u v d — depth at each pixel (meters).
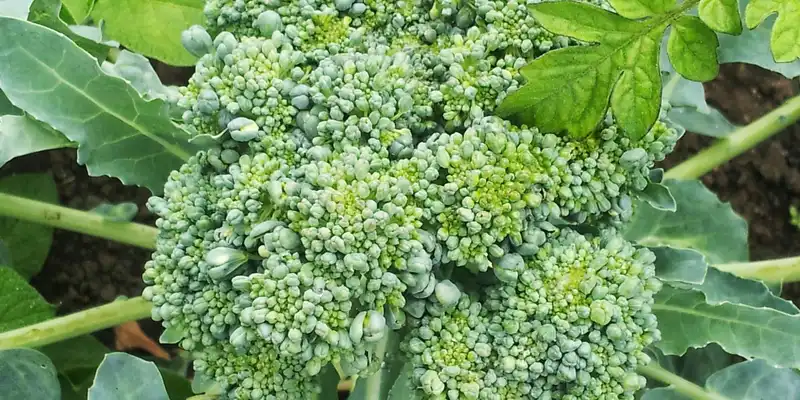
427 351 0.32
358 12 0.34
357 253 0.30
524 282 0.32
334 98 0.32
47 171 0.51
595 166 0.33
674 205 0.35
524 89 0.31
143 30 0.41
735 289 0.37
